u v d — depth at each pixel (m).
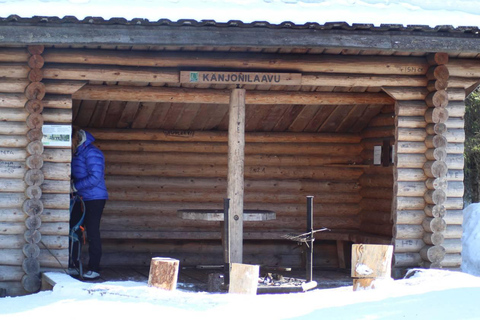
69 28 8.37
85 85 9.69
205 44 8.59
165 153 11.90
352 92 10.62
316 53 9.77
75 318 6.65
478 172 20.34
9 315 6.85
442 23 8.95
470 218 14.78
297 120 11.93
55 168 9.09
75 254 10.20
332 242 12.42
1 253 8.95
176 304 7.29
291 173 12.26
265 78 9.59
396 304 6.89
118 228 11.78
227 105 11.27
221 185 12.12
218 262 12.08
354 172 12.39
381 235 11.50
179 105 11.16
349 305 6.95
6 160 8.98
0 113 8.94
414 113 9.96
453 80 9.94
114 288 7.89
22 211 8.98
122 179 11.77
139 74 9.37
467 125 20.28
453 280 8.53
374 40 8.91
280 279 8.85
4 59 8.93
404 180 9.91
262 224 12.21
